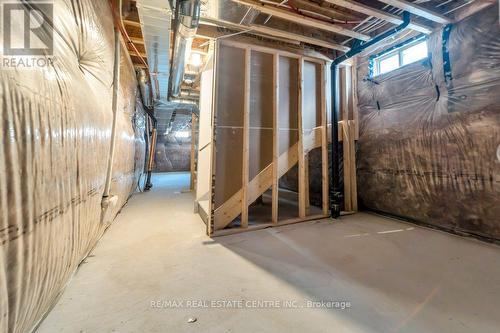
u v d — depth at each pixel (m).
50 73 0.97
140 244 2.21
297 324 1.17
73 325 1.14
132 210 3.58
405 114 2.95
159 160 10.32
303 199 3.09
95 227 1.86
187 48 2.63
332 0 2.15
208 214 2.53
